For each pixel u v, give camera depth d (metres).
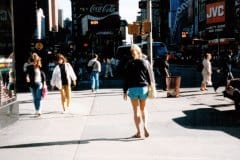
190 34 108.00
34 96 14.09
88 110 15.28
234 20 74.88
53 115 14.30
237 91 13.83
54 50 54.97
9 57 11.91
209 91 22.14
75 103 17.70
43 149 9.16
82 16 76.12
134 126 11.60
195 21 103.75
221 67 21.25
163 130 10.89
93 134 10.62
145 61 9.77
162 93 21.08
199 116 13.16
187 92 21.70
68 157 8.38
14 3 36.56
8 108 11.66
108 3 75.88
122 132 10.76
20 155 8.70
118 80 33.47
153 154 8.43
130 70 9.75
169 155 8.34
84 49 69.62
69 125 12.15
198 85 26.64
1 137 10.58
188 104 16.14
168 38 145.12
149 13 19.78
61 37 70.25
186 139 9.76
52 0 93.25
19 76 34.44
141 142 9.53
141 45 45.34
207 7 84.81
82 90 24.42
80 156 8.42
